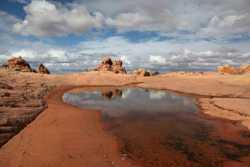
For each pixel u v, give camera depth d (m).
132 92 48.72
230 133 18.95
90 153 14.05
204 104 32.62
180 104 33.09
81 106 30.33
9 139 15.69
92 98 38.66
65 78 65.25
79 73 80.31
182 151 14.98
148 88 56.25
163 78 75.31
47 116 22.73
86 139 16.56
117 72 94.94
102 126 20.41
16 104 23.86
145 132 18.89
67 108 27.89
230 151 15.11
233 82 55.53
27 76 55.47
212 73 86.25
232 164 13.19
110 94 44.69
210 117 24.55
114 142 16.28
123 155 14.06
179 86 54.94
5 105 22.41
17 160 12.57
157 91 50.66
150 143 16.34
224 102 33.09
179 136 18.00
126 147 15.45
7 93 27.27
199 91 46.75
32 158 12.91
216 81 59.09
